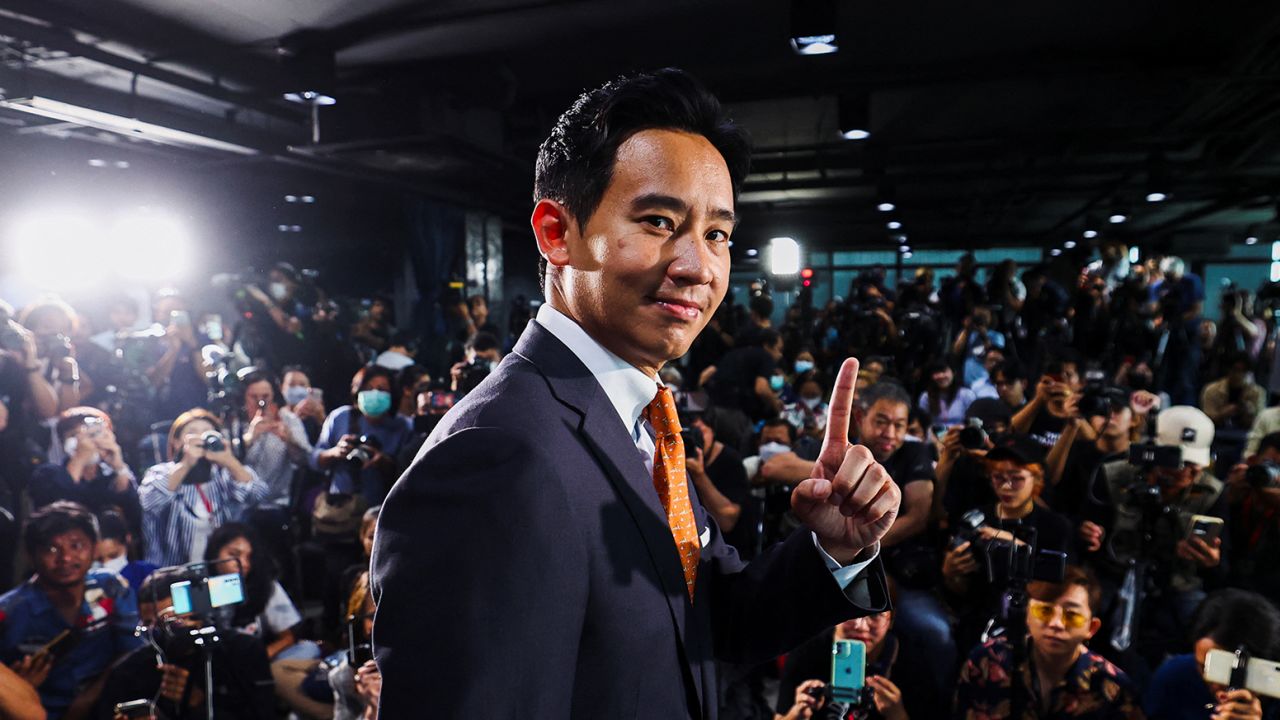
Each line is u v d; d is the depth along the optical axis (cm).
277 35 497
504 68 550
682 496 62
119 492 325
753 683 295
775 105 686
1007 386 495
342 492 361
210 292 807
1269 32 468
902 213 1283
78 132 714
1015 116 731
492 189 930
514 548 46
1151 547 251
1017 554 203
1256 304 809
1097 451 307
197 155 793
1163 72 539
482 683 43
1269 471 264
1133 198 1074
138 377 482
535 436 51
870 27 491
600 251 57
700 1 446
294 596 381
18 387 358
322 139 608
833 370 701
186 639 222
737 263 1683
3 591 288
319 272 1303
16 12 439
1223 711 177
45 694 229
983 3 454
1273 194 964
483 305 810
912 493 273
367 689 205
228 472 345
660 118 57
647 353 58
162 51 525
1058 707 196
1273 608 188
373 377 410
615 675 51
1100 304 778
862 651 205
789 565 70
